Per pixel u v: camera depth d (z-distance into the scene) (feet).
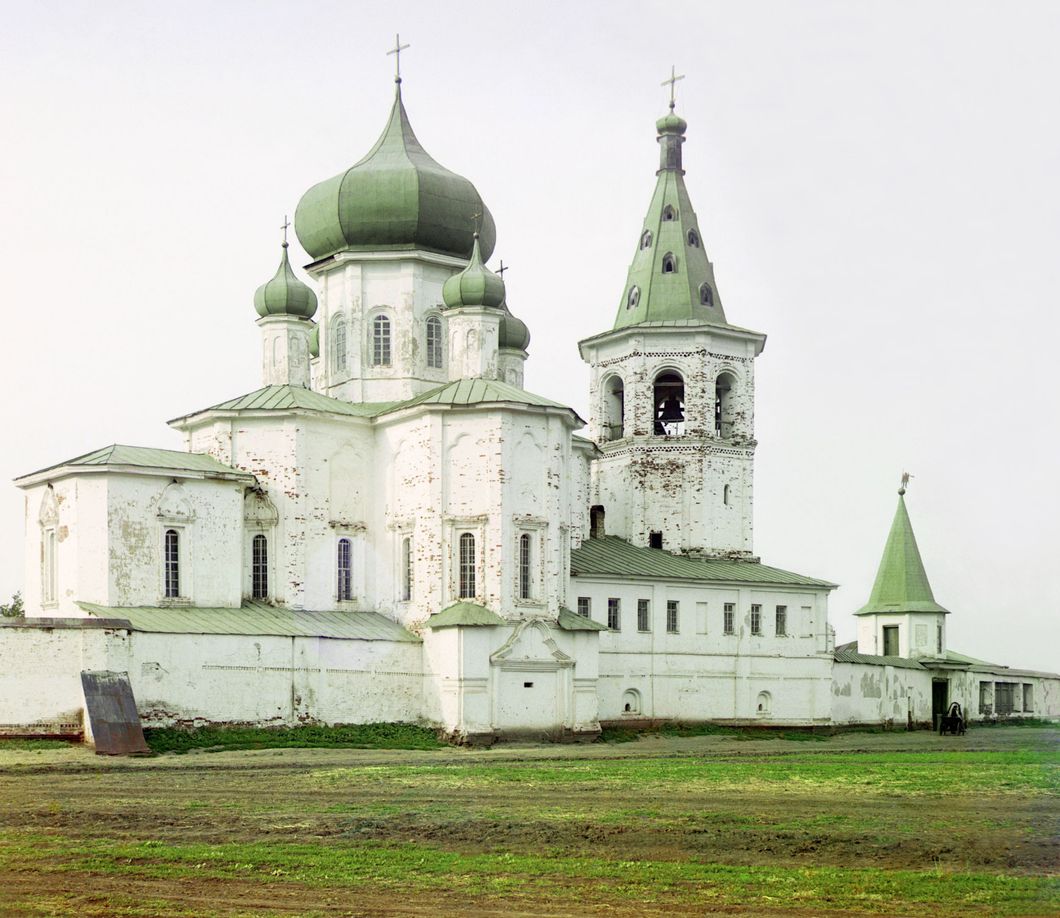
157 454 223.71
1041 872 94.12
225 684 204.23
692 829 110.32
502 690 220.84
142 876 91.56
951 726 290.35
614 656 257.96
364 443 242.58
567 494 236.02
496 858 98.02
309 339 263.70
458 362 241.55
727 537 293.23
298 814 117.80
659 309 298.76
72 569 212.43
